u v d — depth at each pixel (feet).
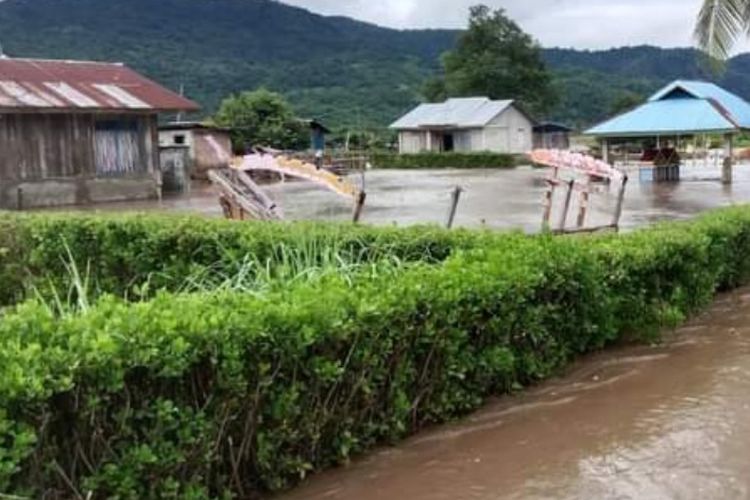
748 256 30.86
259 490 13.66
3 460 10.47
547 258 19.48
